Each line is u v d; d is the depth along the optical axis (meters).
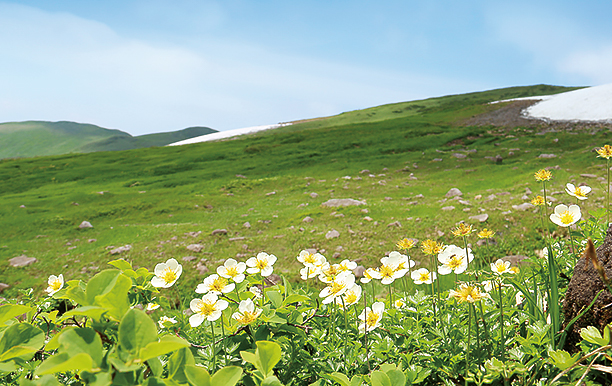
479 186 15.80
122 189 25.23
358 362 1.79
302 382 1.79
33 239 13.80
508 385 1.51
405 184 18.59
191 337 2.03
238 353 1.80
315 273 2.32
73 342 0.98
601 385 1.46
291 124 95.94
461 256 1.99
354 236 9.70
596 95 46.38
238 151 38.94
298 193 19.27
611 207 8.36
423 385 1.77
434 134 37.72
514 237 7.93
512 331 1.89
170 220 15.70
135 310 1.05
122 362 0.97
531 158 21.75
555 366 1.55
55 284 2.18
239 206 17.80
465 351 1.79
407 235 9.15
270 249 9.63
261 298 2.20
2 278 9.55
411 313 2.20
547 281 2.06
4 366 1.25
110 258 10.29
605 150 2.27
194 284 7.38
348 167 26.14
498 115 49.22
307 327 1.97
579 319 1.80
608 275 1.69
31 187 30.53
